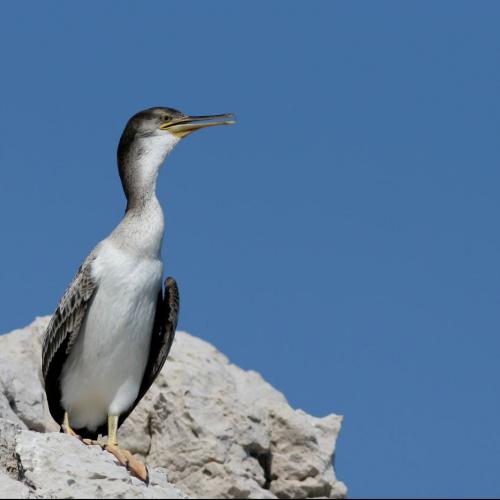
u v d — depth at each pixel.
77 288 16.47
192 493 20.92
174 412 21.38
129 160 17.59
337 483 22.25
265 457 22.02
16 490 13.27
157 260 16.58
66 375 16.75
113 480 13.85
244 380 23.19
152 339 17.02
